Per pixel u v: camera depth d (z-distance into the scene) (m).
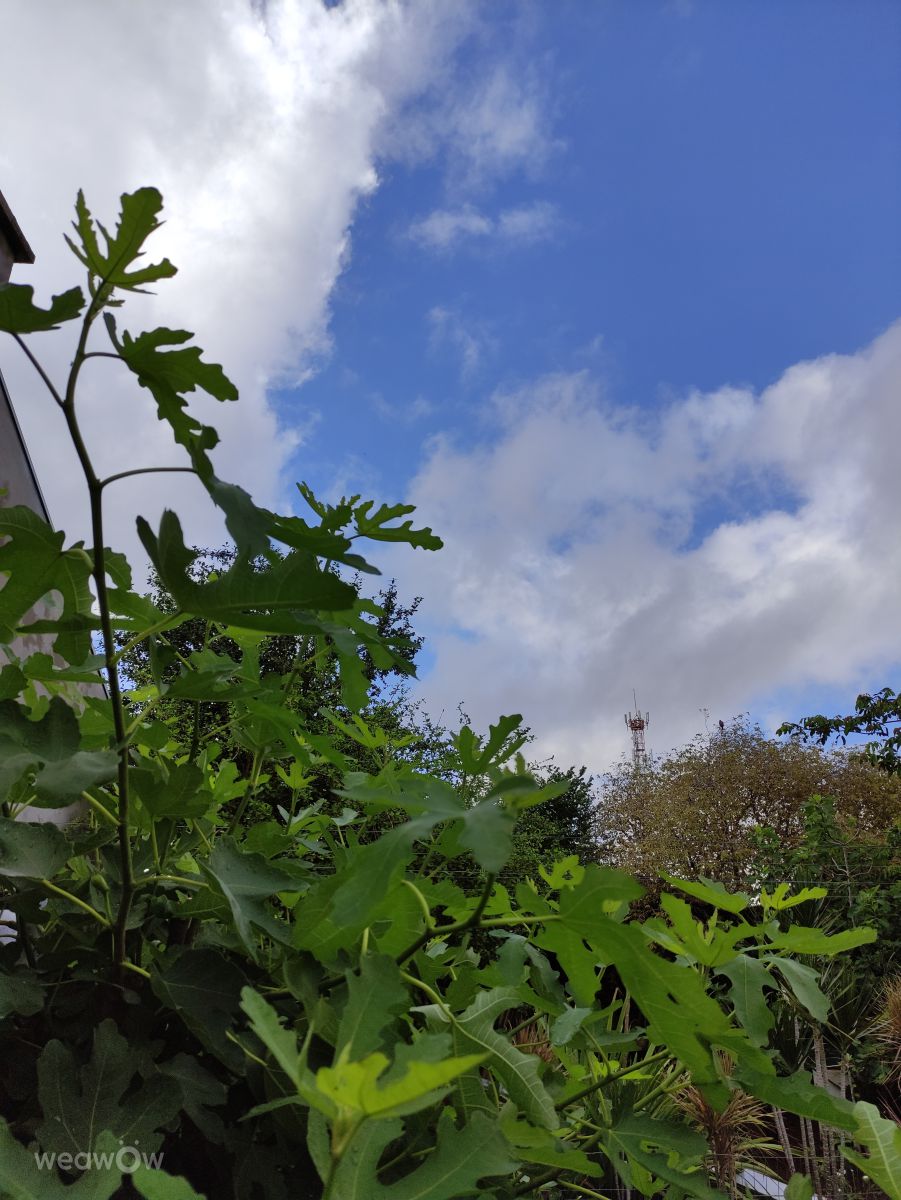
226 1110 0.72
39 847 0.68
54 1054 0.60
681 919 0.79
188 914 0.80
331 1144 0.42
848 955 5.75
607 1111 0.91
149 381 0.63
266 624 0.70
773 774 15.30
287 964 0.68
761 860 8.60
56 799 0.61
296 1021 0.71
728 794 15.20
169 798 0.78
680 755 16.81
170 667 0.97
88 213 0.58
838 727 10.95
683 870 14.72
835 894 6.61
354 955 0.74
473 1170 0.50
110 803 0.93
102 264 0.60
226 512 0.61
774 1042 3.85
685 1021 0.64
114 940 0.70
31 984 0.66
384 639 0.98
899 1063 4.06
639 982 0.63
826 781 15.21
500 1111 0.64
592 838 15.76
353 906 0.52
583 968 0.67
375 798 0.61
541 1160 0.64
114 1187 0.48
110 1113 0.60
